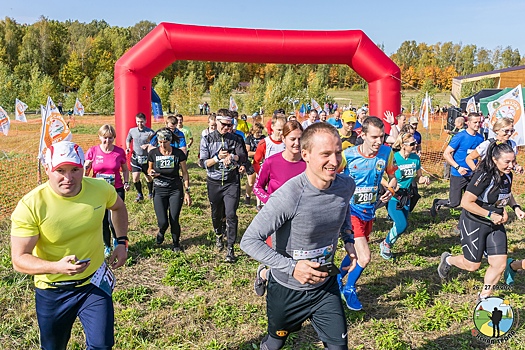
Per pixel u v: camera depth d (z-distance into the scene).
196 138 24.56
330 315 3.08
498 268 4.73
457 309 4.93
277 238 3.05
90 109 43.31
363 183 4.89
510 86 27.12
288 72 43.94
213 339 4.32
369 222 5.21
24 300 5.12
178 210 6.60
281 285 3.10
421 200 10.12
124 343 4.26
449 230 8.03
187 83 49.31
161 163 6.39
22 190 10.98
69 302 3.16
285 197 2.84
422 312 4.94
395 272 6.05
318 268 2.83
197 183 11.92
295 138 4.68
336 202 2.94
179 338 4.41
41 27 82.56
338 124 12.01
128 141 9.77
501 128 6.38
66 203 3.02
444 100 61.50
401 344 4.21
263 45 11.98
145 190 10.91
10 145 19.55
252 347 4.27
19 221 2.88
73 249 3.10
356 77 102.50
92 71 79.88
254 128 11.45
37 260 2.83
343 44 12.20
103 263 3.35
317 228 2.94
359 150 4.89
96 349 3.02
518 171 6.05
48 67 81.81
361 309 4.99
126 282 5.73
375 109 12.73
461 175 7.59
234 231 6.41
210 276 5.97
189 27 12.03
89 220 3.10
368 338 4.43
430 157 16.64
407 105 45.25
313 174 2.84
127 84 12.16
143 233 7.66
